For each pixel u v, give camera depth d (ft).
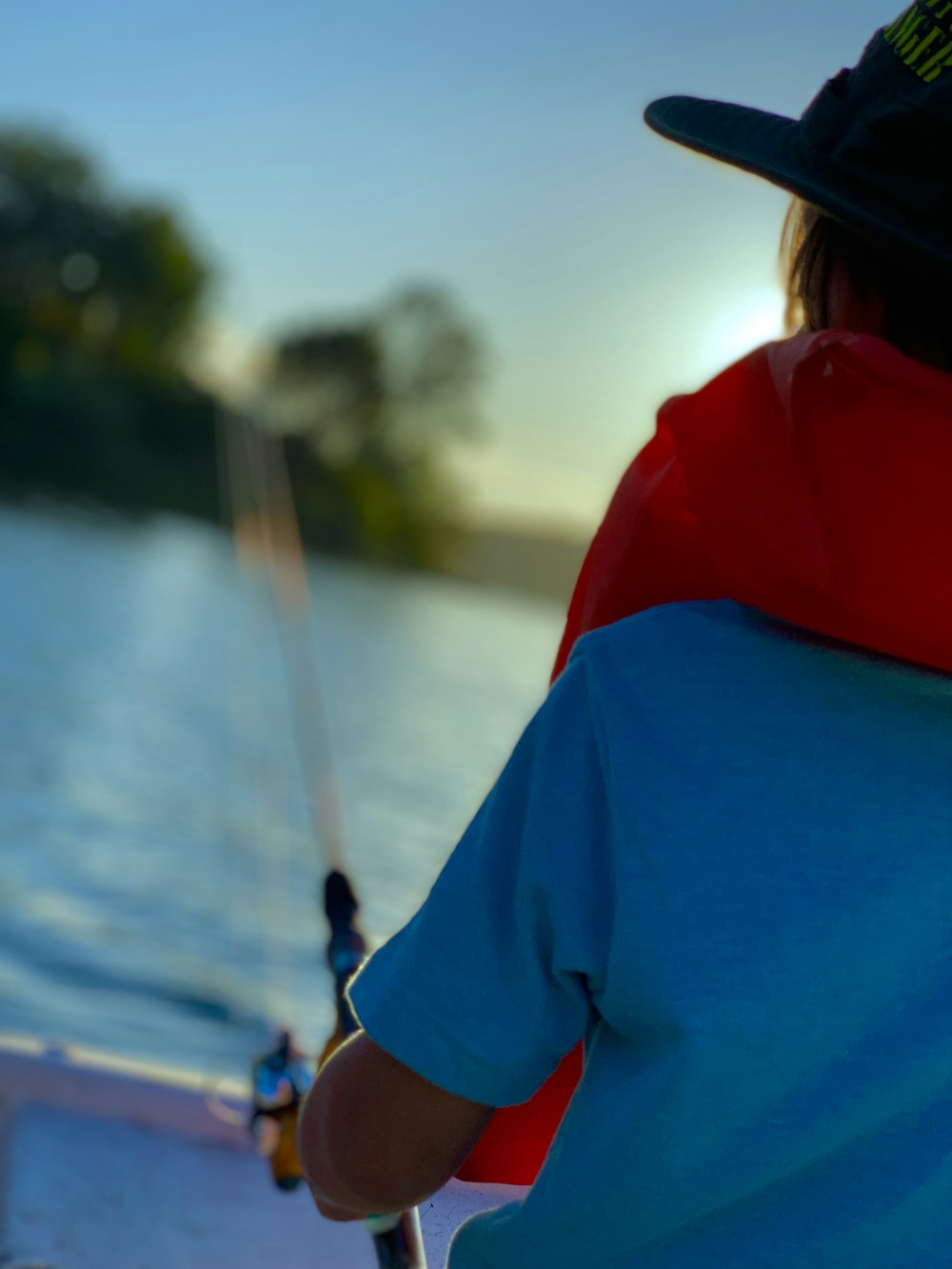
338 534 226.58
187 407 196.13
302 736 8.31
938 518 2.40
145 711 55.42
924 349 2.75
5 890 27.37
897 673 2.68
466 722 78.13
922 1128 2.51
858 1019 2.52
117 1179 8.70
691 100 3.13
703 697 2.67
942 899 2.56
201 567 139.95
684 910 2.54
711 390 2.72
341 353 222.48
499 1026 2.65
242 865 32.81
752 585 2.63
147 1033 20.58
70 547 126.93
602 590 3.00
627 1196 2.58
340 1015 4.44
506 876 2.69
